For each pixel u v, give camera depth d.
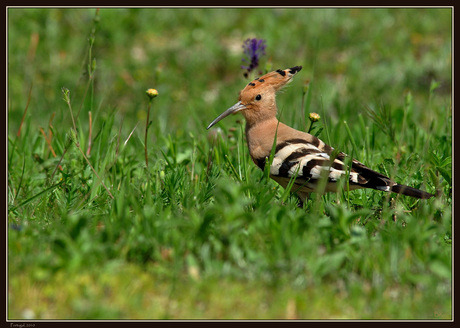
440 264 7.12
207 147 11.78
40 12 21.58
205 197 9.30
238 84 17.77
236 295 7.02
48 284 7.03
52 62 19.27
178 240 7.53
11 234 7.79
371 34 21.53
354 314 6.95
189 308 6.92
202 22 22.33
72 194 9.47
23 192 10.10
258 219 7.72
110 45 20.67
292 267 7.23
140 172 10.80
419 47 20.73
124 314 6.81
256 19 22.70
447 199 9.59
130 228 7.88
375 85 18.05
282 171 9.62
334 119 14.96
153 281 7.23
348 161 9.33
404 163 11.00
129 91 18.23
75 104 16.67
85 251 7.22
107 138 11.37
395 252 7.35
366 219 8.92
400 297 7.20
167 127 15.53
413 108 14.77
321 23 22.25
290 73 10.71
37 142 12.02
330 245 7.83
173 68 19.67
